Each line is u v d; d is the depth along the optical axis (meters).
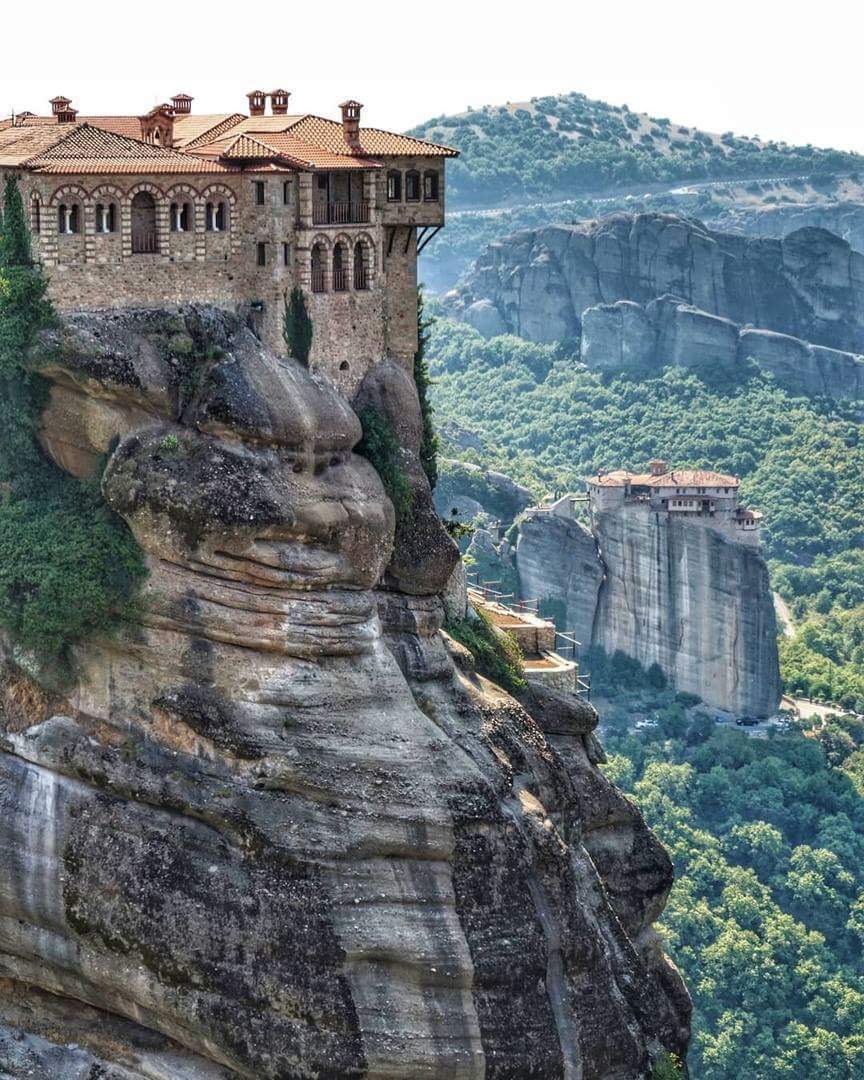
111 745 77.94
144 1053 77.81
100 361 79.38
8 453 81.12
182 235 82.88
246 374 80.50
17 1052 79.19
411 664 83.44
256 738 75.94
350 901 74.88
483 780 78.19
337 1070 73.44
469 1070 75.19
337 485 81.38
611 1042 79.25
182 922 74.69
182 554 77.38
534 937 77.31
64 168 80.06
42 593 78.69
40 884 77.94
